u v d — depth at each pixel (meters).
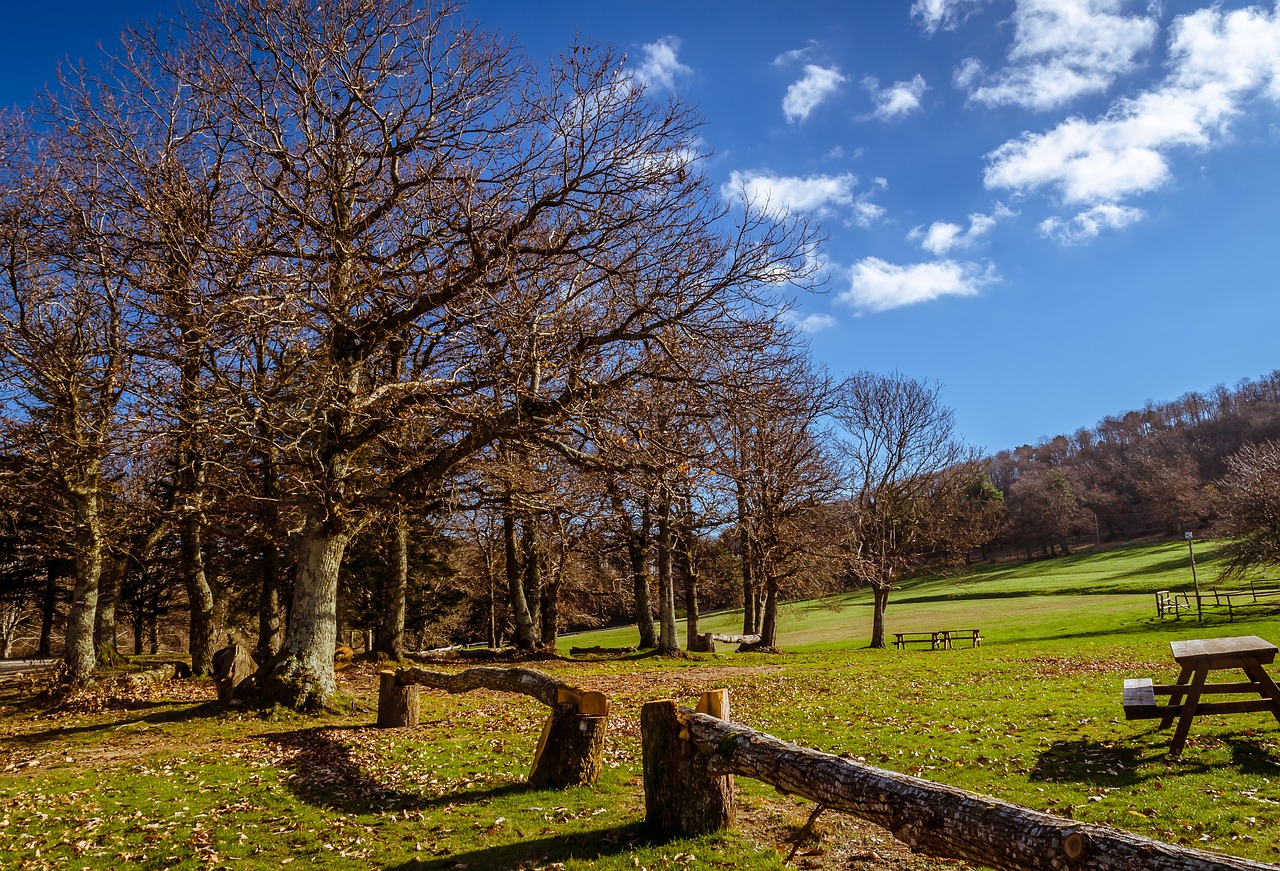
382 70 15.28
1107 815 6.74
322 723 12.66
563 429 13.91
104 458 15.99
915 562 41.47
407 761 9.66
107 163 15.65
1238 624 30.59
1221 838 6.05
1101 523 104.94
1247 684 8.48
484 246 13.55
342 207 14.71
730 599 43.62
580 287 14.23
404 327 14.82
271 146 14.99
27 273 16.41
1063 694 14.14
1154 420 122.06
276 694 13.41
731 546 32.69
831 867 5.65
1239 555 41.06
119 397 16.06
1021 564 91.31
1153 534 98.19
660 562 27.94
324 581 14.24
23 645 51.03
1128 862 3.33
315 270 13.91
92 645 17.48
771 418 15.88
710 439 17.23
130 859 6.47
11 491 16.95
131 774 9.32
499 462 15.87
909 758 9.31
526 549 32.75
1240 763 8.05
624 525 25.09
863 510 38.88
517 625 29.39
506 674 9.85
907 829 4.44
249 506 17.27
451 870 5.94
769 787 7.83
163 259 14.46
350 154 15.02
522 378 13.20
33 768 10.05
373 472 14.91
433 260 15.02
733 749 5.97
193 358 13.52
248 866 6.25
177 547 29.28
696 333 13.98
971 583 73.69
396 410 13.80
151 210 13.97
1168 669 17.89
